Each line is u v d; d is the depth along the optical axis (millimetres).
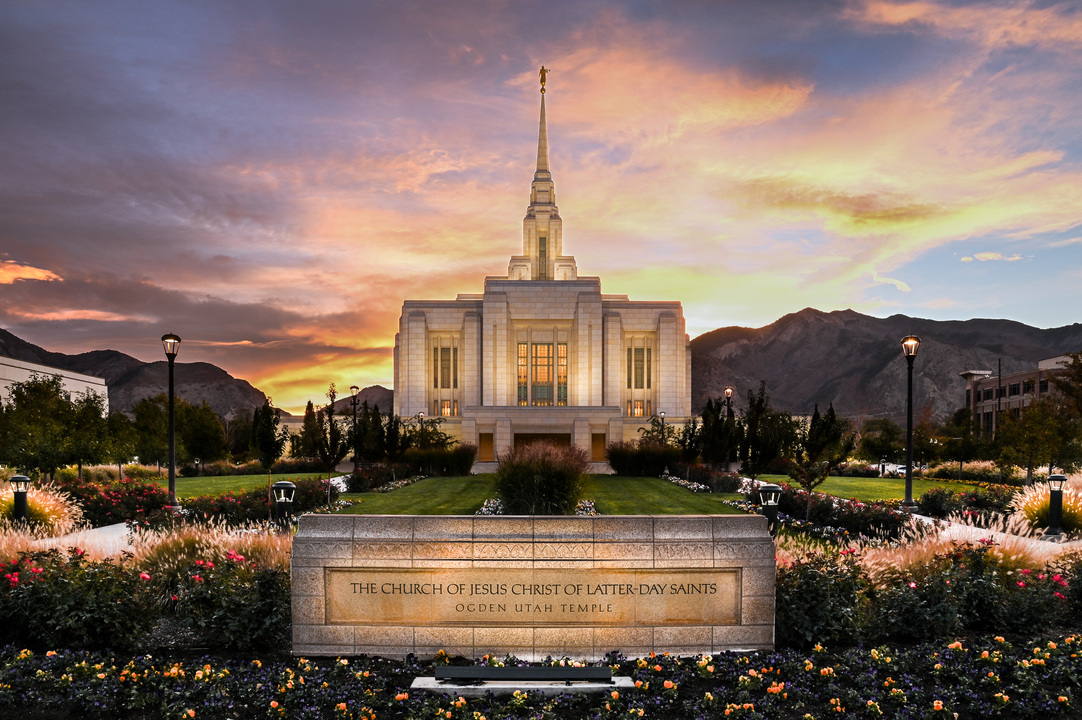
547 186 110812
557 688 7770
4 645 9133
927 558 12250
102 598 9281
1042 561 12664
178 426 53719
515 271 106750
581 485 23734
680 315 90812
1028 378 92812
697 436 42219
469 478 46312
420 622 8984
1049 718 7242
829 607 9227
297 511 25594
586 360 84688
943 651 8695
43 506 20125
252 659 8945
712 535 9023
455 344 89875
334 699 7527
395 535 8969
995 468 39125
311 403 41156
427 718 7148
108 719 7285
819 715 7266
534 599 8969
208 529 17344
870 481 40000
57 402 35750
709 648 9008
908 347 24250
